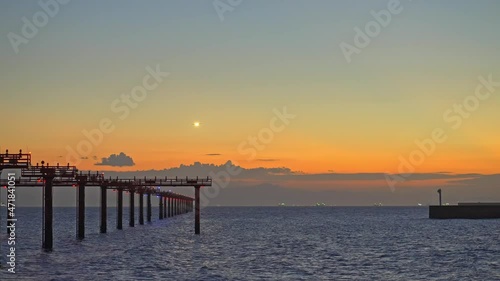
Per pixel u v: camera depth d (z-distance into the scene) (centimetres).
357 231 15150
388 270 7112
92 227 17075
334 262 7894
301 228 16838
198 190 12431
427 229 15512
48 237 9081
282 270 7069
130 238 11931
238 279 6381
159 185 12081
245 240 11688
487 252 9281
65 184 11419
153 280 6275
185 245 10344
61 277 6425
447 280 6400
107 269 7050
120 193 15312
